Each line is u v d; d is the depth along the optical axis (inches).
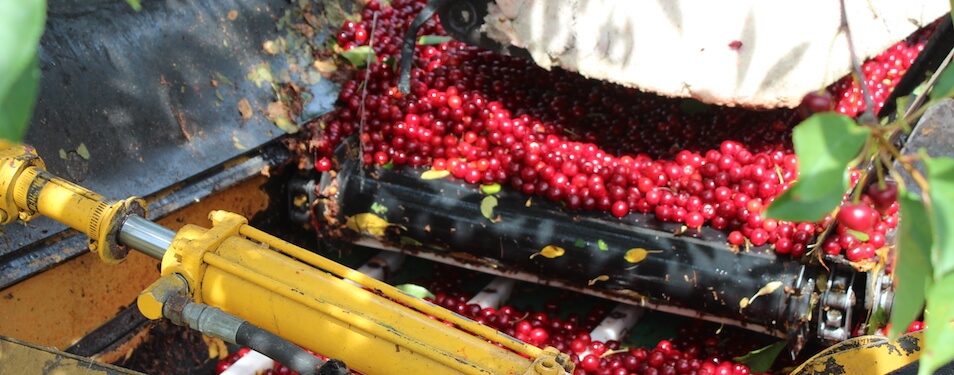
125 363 124.9
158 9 137.3
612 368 129.9
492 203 136.6
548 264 134.1
